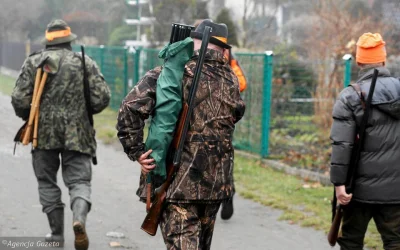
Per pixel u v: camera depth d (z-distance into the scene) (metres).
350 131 8.09
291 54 25.05
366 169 8.09
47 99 10.04
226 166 7.11
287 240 11.19
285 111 19.98
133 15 40.75
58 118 10.01
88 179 10.25
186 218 6.93
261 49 29.30
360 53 8.30
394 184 8.08
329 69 19.97
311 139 19.64
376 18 22.81
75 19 43.75
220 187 7.03
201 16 29.73
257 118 18.33
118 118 6.97
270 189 14.68
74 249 10.21
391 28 22.09
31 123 10.04
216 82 7.05
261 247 10.78
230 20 27.44
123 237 11.09
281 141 19.59
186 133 6.90
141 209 13.02
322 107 19.77
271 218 12.56
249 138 18.83
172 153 6.93
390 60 20.80
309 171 16.14
